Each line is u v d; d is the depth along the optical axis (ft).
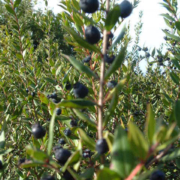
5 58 1.33
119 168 0.28
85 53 0.77
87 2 0.45
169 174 0.99
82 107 0.40
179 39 0.73
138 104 1.27
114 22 0.42
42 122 0.98
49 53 1.24
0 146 0.55
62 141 0.67
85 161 0.57
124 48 0.40
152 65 1.46
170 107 0.77
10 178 0.86
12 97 1.20
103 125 0.41
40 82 1.11
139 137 0.28
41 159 0.37
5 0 1.01
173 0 0.83
